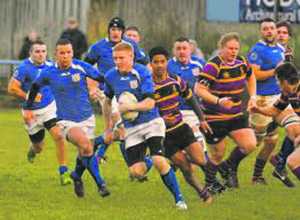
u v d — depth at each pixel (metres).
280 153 37.00
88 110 32.94
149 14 78.56
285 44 38.78
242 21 76.19
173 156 31.72
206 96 32.88
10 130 56.25
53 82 32.69
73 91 32.62
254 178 37.81
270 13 74.62
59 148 36.84
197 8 77.88
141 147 30.80
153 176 39.09
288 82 29.48
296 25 73.19
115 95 30.97
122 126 31.14
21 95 37.81
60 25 76.06
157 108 30.98
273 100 37.56
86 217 29.73
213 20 77.38
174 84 31.47
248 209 31.77
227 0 76.69
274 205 32.75
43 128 38.81
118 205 32.16
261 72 37.41
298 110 30.17
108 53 39.38
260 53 37.41
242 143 33.94
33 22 76.44
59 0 76.19
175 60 37.03
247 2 75.69
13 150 47.78
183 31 78.25
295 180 39.03
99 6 79.19
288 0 73.69
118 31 39.16
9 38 77.25
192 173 32.22
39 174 39.75
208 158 34.25
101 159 39.75
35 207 31.61
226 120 33.72
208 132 33.44
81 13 76.38
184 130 31.52
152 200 33.28
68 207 31.61
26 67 37.81
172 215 30.14
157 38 78.38
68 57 32.41
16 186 36.41
